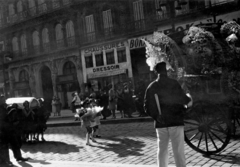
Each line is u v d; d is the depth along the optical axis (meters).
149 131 9.78
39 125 10.25
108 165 5.72
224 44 6.11
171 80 4.38
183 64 5.87
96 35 23.70
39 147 9.23
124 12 22.27
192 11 17.58
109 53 23.45
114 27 22.80
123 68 22.36
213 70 5.92
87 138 8.69
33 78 24.88
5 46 24.12
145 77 14.88
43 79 25.19
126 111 14.72
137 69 21.50
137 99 14.09
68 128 13.93
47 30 23.55
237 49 5.93
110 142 8.66
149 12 20.78
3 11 22.11
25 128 9.95
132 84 16.67
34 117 10.12
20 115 7.36
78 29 24.17
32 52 24.14
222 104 5.68
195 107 5.73
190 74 5.93
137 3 21.59
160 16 19.50
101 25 23.62
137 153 6.85
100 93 15.99
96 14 23.58
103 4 23.02
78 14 23.84
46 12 22.36
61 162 6.48
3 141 6.77
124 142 8.38
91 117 8.77
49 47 24.03
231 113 5.70
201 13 17.22
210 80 5.82
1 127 6.72
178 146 4.29
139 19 21.62
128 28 21.97
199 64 5.94
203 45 5.89
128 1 22.08
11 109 7.00
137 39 21.64
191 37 6.04
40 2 22.58
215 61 5.92
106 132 10.91
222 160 5.43
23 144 10.18
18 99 10.31
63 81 25.14
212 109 5.69
